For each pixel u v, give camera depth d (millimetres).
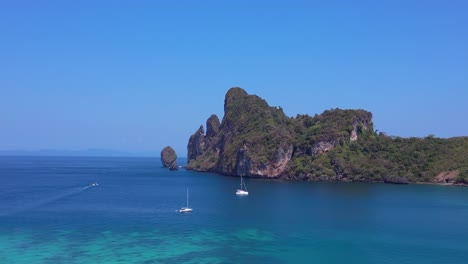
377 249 76750
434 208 125125
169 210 119875
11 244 77812
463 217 109250
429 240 83500
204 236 85438
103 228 92875
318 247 77625
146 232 89000
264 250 75312
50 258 69125
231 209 121438
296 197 150875
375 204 133250
